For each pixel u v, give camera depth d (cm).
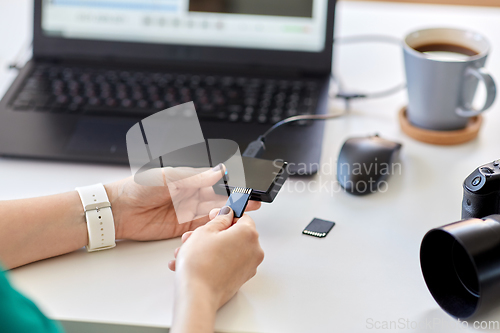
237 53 84
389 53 98
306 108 75
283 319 46
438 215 59
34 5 85
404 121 75
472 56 72
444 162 69
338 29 106
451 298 47
